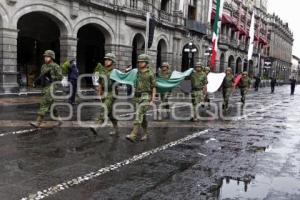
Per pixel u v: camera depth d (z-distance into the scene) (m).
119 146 7.95
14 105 14.04
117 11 25.02
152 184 5.55
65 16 21.11
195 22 36.56
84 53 29.09
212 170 6.43
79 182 5.50
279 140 9.45
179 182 5.70
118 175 5.92
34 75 24.41
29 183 5.36
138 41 28.34
